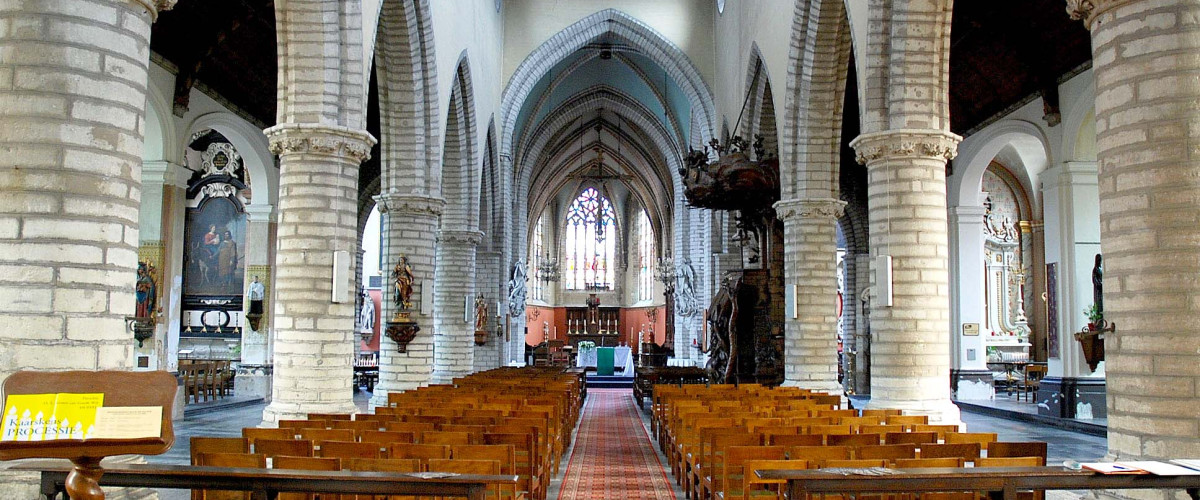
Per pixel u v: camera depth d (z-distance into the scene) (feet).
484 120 101.24
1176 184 28.14
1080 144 71.77
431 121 72.49
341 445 27.43
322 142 49.93
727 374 77.61
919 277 49.03
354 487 19.38
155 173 75.15
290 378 49.42
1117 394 29.27
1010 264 110.52
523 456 33.88
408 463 24.98
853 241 114.42
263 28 76.13
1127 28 29.22
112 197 27.40
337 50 50.75
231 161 101.91
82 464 17.07
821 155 69.21
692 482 38.14
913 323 48.78
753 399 51.21
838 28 66.23
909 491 20.12
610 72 144.25
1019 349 109.70
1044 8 67.62
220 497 27.78
